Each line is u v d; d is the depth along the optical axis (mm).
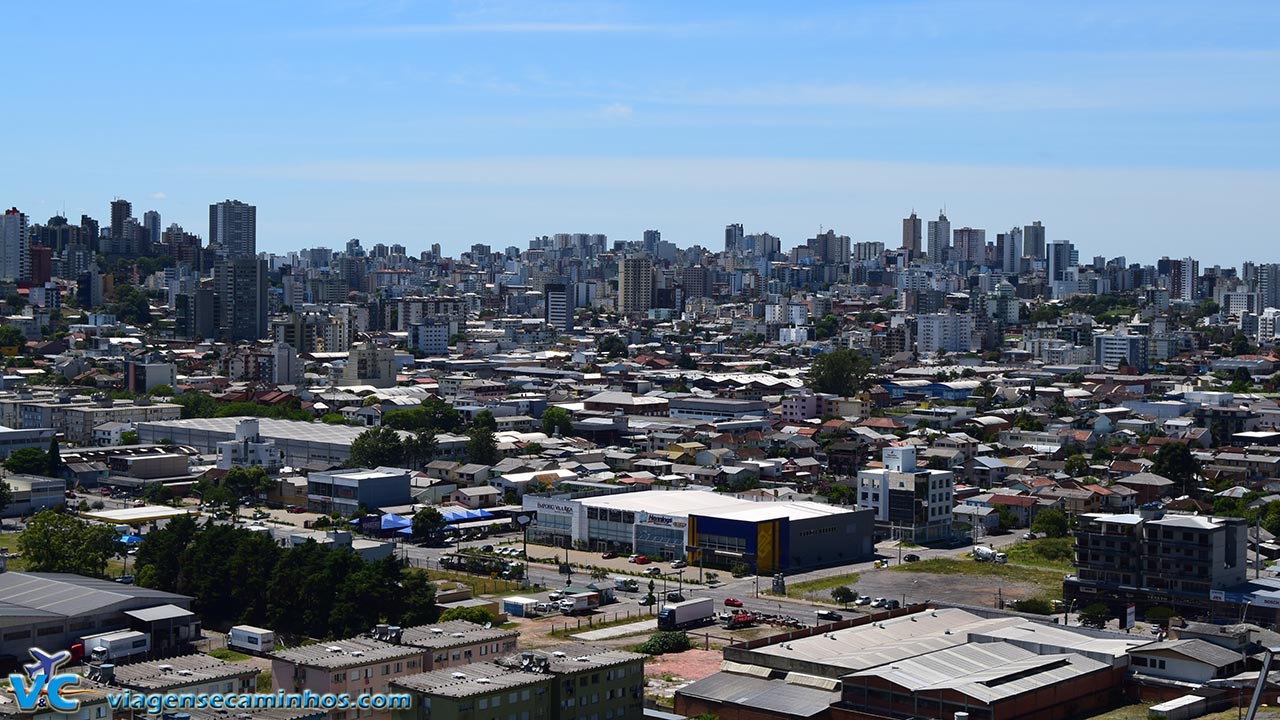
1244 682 176875
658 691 189625
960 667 178750
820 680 181250
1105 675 181875
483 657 182875
